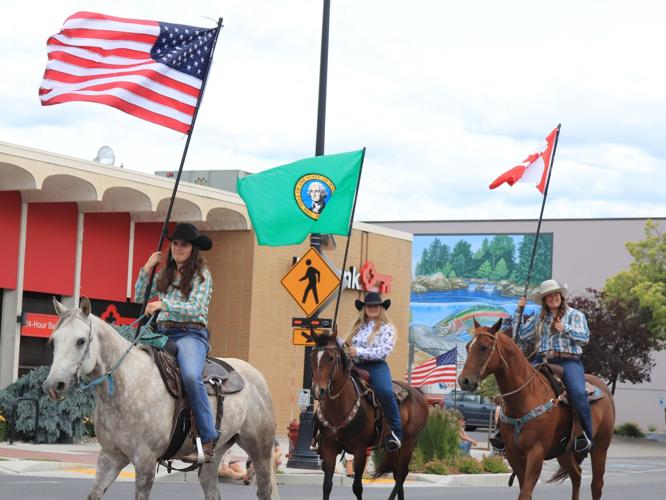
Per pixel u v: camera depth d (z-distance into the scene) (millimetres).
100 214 32750
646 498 18938
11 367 29438
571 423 12430
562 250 71438
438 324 74062
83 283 32031
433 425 23547
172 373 9711
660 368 65062
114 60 10867
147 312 9664
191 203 33438
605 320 51656
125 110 10859
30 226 30359
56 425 25094
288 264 37188
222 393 10219
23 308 30234
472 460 23844
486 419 46094
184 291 9969
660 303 52656
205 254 36125
